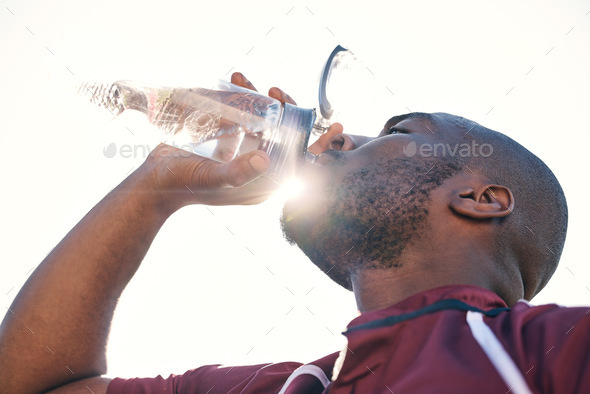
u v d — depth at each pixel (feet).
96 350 4.63
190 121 4.85
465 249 4.03
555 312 3.27
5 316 4.62
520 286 4.20
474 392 3.03
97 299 4.60
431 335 3.37
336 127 4.88
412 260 4.03
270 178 4.62
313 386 4.02
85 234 4.67
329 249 4.25
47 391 4.60
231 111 4.71
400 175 4.20
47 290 4.57
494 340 3.23
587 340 2.98
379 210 4.11
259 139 4.60
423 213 4.09
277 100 4.74
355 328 3.62
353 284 4.22
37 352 4.50
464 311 3.53
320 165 4.42
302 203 4.31
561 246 4.67
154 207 4.69
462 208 4.06
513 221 4.26
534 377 3.01
